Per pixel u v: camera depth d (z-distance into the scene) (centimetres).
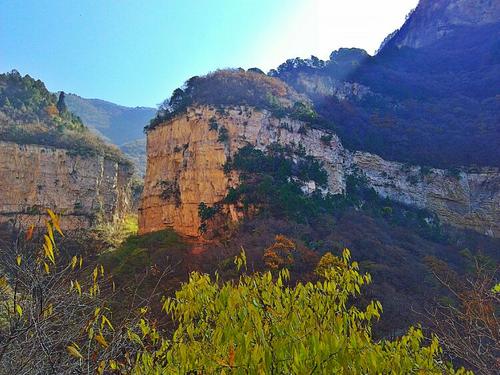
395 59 12425
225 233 5053
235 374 442
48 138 8256
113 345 577
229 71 7300
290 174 5806
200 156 6012
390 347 571
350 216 5566
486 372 703
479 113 9094
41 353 512
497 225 6781
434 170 7294
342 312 569
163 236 5366
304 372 432
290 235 4372
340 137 7194
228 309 525
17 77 10094
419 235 5984
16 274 538
